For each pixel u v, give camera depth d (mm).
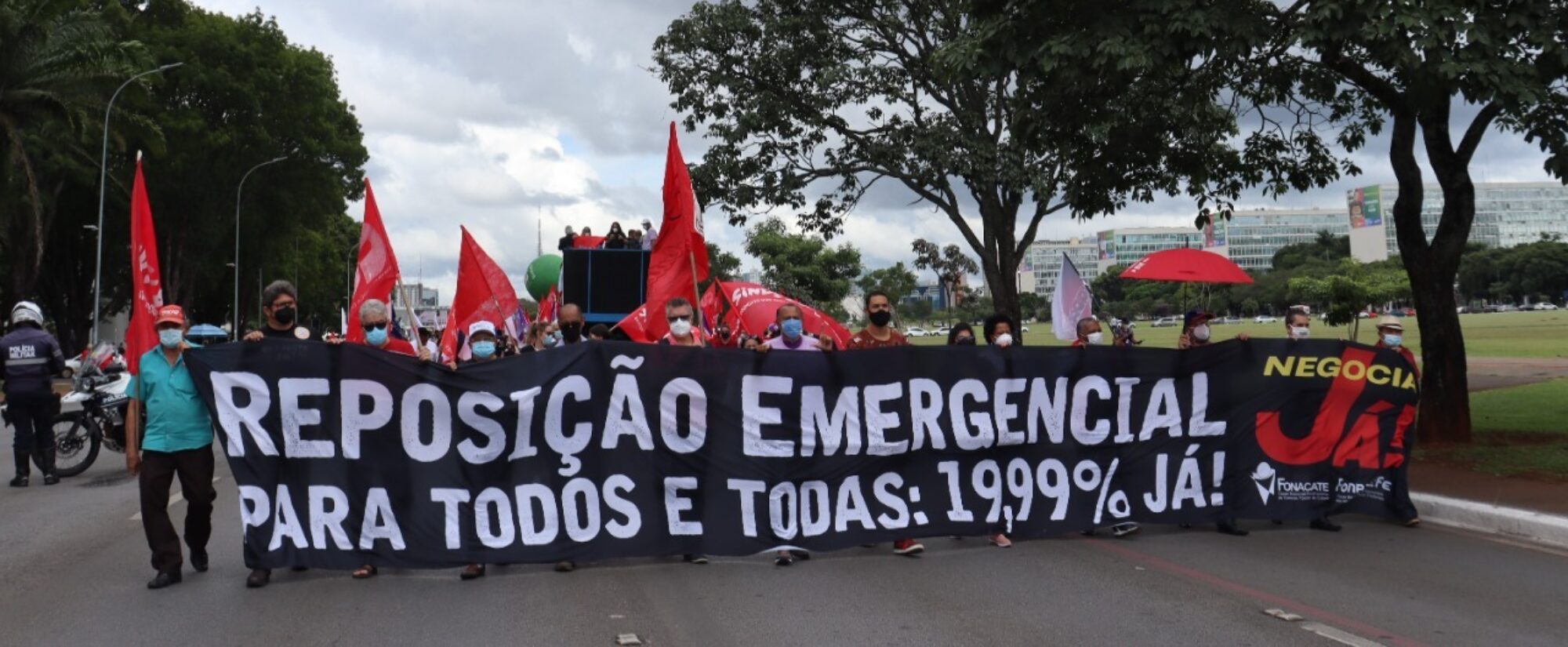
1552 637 5180
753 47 19812
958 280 41562
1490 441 11570
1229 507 7934
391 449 6707
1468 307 138750
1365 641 5141
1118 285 121250
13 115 30109
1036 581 6418
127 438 6566
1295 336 8359
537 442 6863
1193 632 5312
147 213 6848
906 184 20250
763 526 7121
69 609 5957
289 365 6605
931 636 5301
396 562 6664
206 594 6289
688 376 7066
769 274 52188
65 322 46156
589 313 16828
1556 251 127375
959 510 7484
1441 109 11094
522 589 6352
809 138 20172
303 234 58000
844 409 7305
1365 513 8102
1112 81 10023
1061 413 7680
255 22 42188
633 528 6953
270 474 6555
